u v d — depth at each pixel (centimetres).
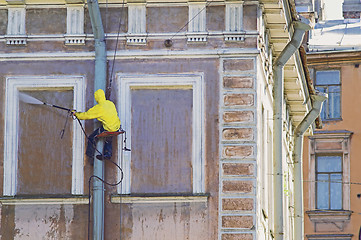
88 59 2511
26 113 2503
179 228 2434
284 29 2708
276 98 2861
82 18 2525
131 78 2491
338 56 5722
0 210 2462
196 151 2461
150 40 2502
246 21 2489
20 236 2452
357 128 5741
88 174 2466
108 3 2517
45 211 2461
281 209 2845
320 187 5772
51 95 2512
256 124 2458
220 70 2480
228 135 2458
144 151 2473
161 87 2494
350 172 5734
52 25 2525
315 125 4147
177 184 2456
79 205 2458
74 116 2470
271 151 2975
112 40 2508
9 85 2509
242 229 2420
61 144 2486
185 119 2480
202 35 2486
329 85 5775
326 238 5722
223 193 2438
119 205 2453
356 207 5712
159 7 2514
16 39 2517
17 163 2484
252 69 2473
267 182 2923
